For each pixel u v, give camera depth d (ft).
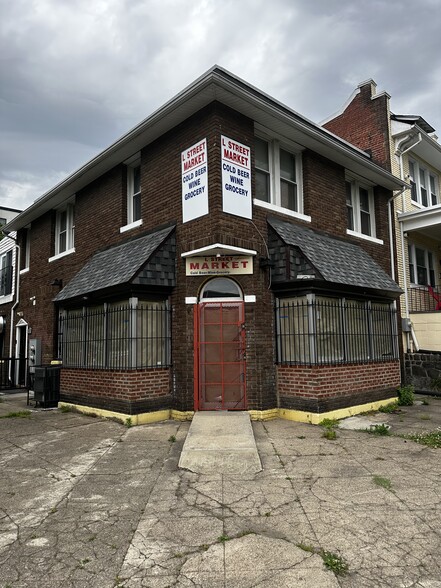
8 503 14.82
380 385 32.22
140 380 27.30
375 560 10.84
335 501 14.49
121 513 13.83
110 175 37.32
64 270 43.55
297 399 27.45
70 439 23.45
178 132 30.12
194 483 16.34
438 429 24.53
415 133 45.03
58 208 47.01
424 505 14.12
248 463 17.87
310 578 10.11
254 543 11.77
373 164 37.65
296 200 33.81
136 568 10.68
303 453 20.08
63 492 15.70
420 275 50.49
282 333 28.84
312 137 31.91
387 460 18.94
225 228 26.81
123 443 22.29
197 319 28.30
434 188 55.01
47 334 45.75
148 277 27.71
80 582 10.13
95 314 31.68
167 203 30.55
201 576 10.29
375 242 40.34
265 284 28.81
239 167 28.25
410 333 43.19
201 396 27.89
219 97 26.91
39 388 34.99
